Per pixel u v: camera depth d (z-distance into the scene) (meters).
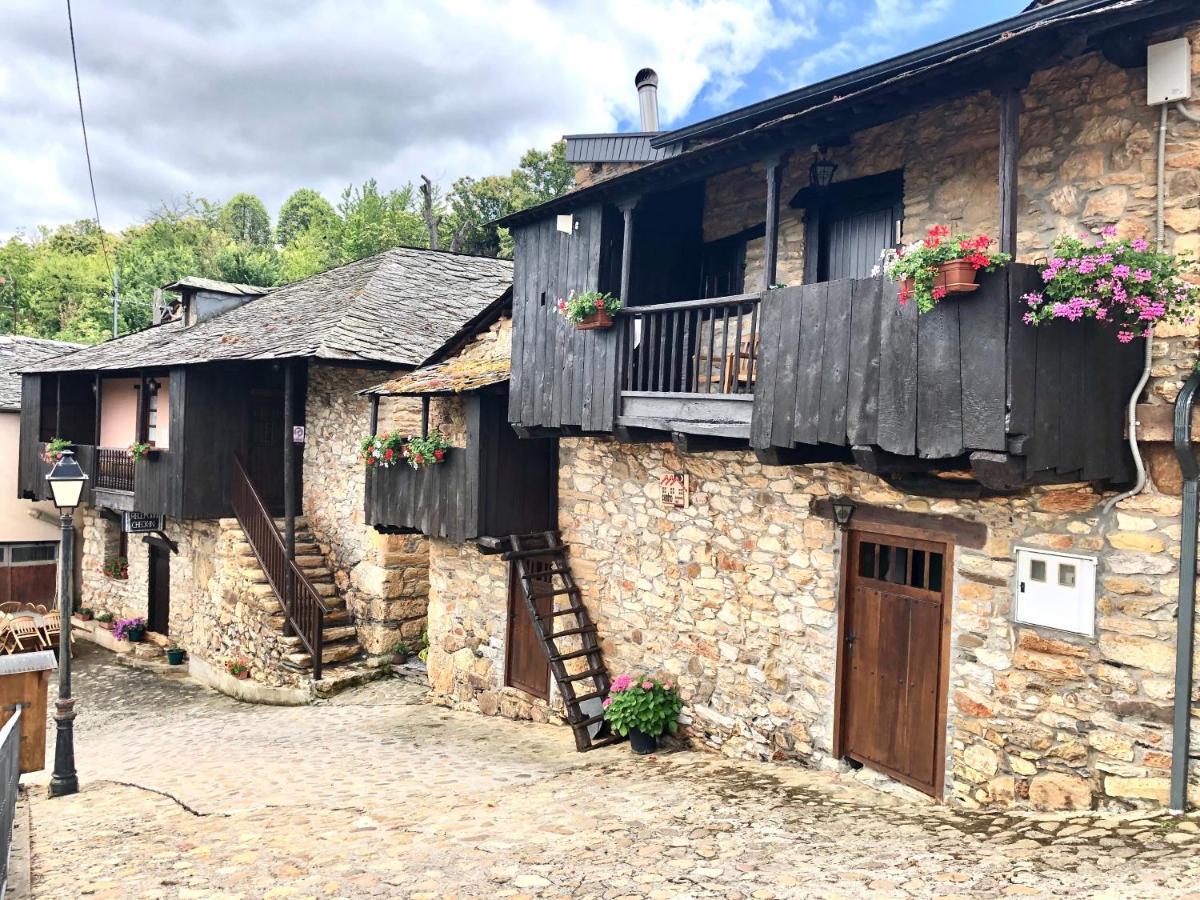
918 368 4.32
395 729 8.96
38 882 4.55
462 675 9.79
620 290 6.81
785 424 5.07
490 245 29.39
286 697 11.07
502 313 9.55
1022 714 4.84
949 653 5.22
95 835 5.64
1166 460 4.32
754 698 6.52
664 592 7.31
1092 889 3.40
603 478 7.96
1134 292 3.90
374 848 4.94
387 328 12.05
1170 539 4.30
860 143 6.21
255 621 11.93
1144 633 4.37
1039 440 4.01
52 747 9.82
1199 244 4.22
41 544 18.02
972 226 5.39
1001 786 4.93
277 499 13.75
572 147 9.26
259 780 7.11
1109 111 4.60
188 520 13.59
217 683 12.62
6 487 17.52
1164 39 4.28
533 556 8.20
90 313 32.75
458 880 4.23
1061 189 4.80
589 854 4.50
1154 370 4.38
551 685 8.58
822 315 4.89
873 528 5.71
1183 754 4.20
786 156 5.43
